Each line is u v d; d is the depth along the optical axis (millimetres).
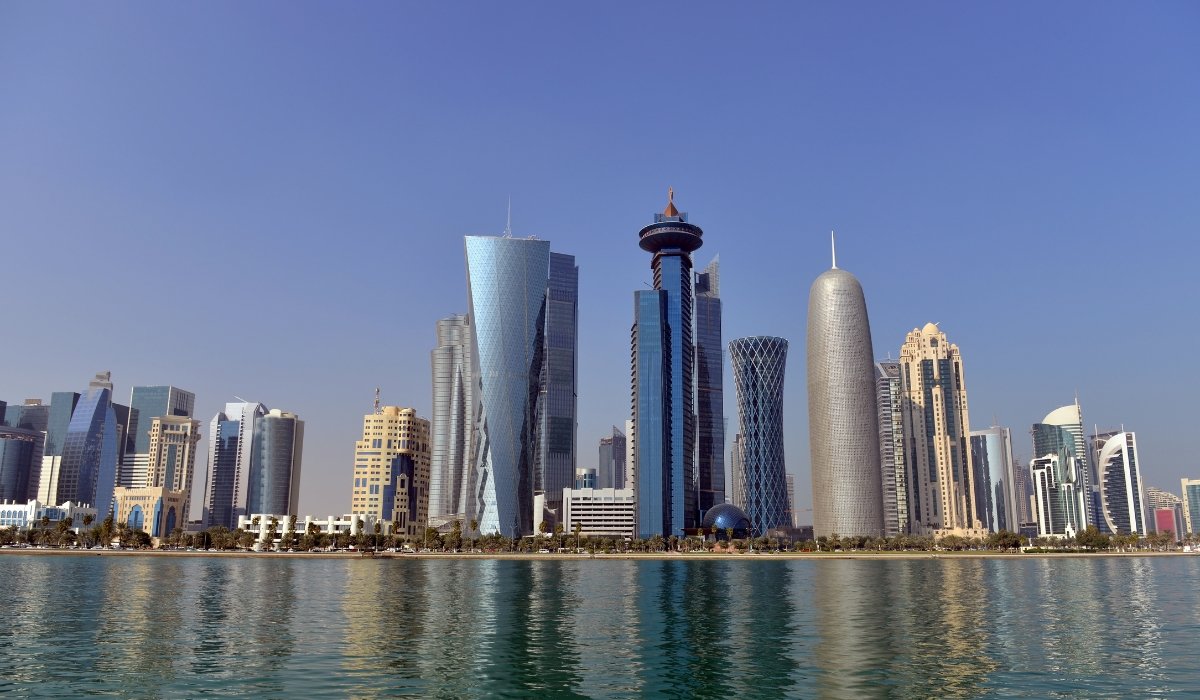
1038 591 151875
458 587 156000
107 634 87250
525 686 62375
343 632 89625
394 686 62031
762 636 88500
